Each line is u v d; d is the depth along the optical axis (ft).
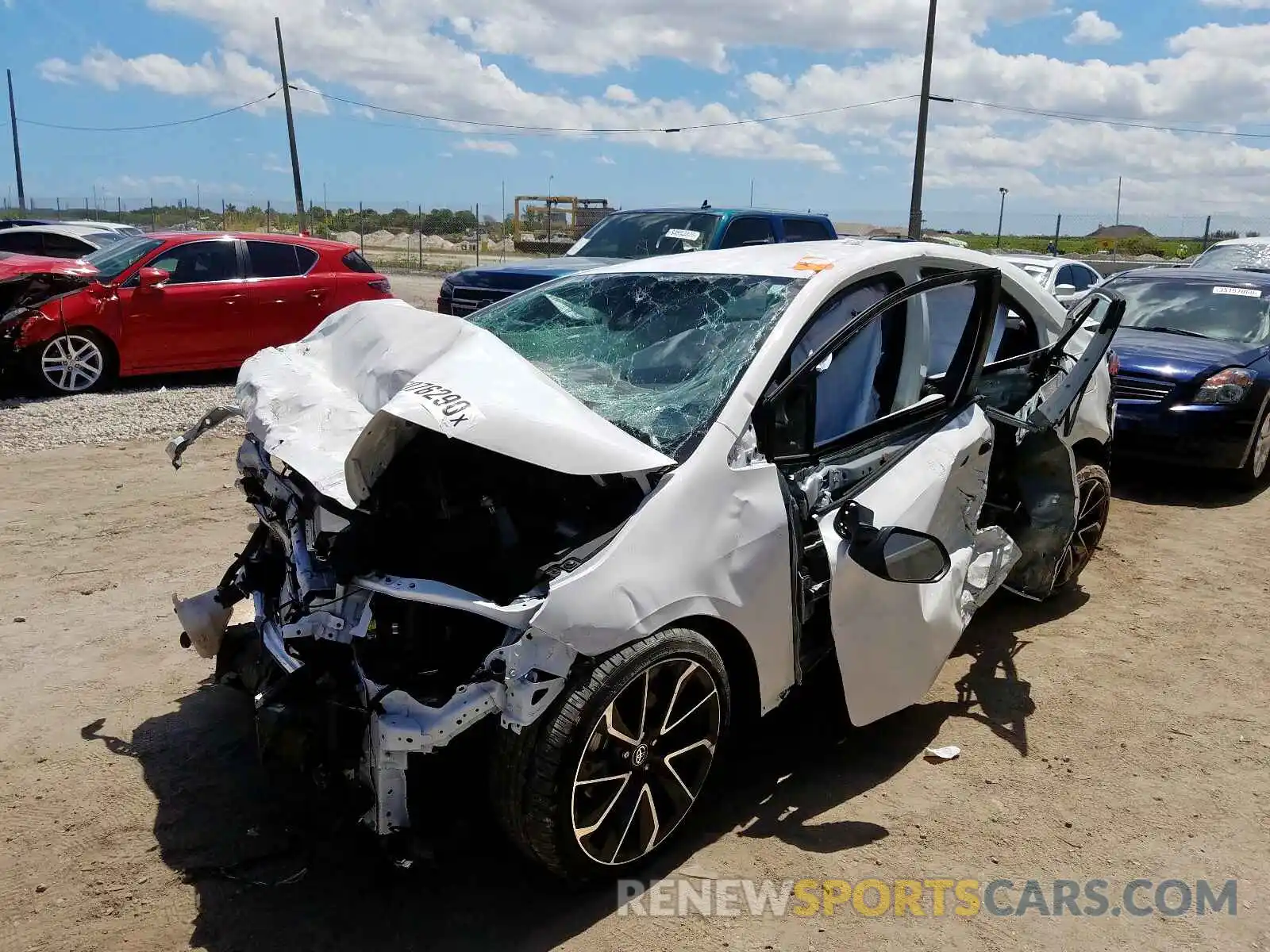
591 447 8.95
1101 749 12.14
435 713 8.36
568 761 8.61
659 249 30.86
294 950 8.67
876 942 8.86
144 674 13.71
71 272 31.76
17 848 9.98
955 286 13.41
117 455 25.49
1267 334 25.12
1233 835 10.46
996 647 14.97
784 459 10.53
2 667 13.80
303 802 10.80
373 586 8.86
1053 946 8.83
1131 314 27.35
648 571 8.95
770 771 11.55
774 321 11.05
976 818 10.71
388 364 10.65
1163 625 15.84
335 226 159.53
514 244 105.91
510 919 9.09
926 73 67.87
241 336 34.60
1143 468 26.45
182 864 9.78
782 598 10.11
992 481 14.47
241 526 19.84
